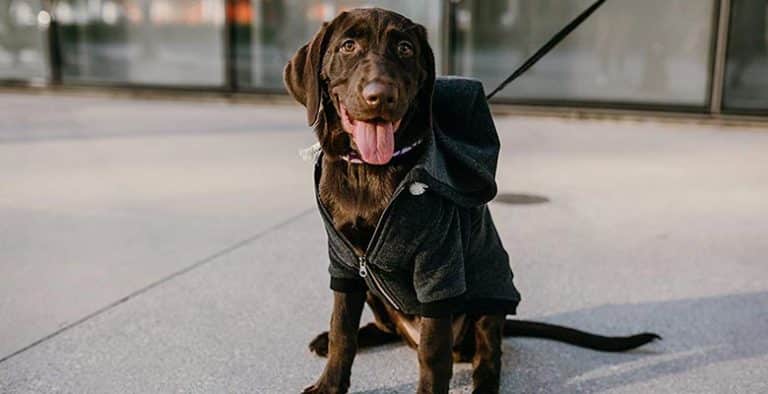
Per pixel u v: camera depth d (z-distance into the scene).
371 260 2.29
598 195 5.34
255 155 6.71
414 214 2.19
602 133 7.86
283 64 10.05
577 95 8.95
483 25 9.09
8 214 4.80
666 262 3.97
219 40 10.20
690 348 2.99
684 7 8.34
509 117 8.93
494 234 2.66
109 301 3.42
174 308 3.35
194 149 6.95
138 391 2.65
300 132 7.87
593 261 3.99
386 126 2.15
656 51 8.54
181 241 4.29
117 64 10.79
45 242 4.25
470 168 2.36
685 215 4.84
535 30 8.93
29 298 3.44
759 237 4.38
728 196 5.30
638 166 6.24
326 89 2.33
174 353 2.93
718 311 3.34
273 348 2.98
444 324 2.33
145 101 10.25
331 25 2.33
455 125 2.51
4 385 2.66
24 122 8.36
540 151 6.87
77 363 2.84
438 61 9.25
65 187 5.50
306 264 3.93
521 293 3.55
